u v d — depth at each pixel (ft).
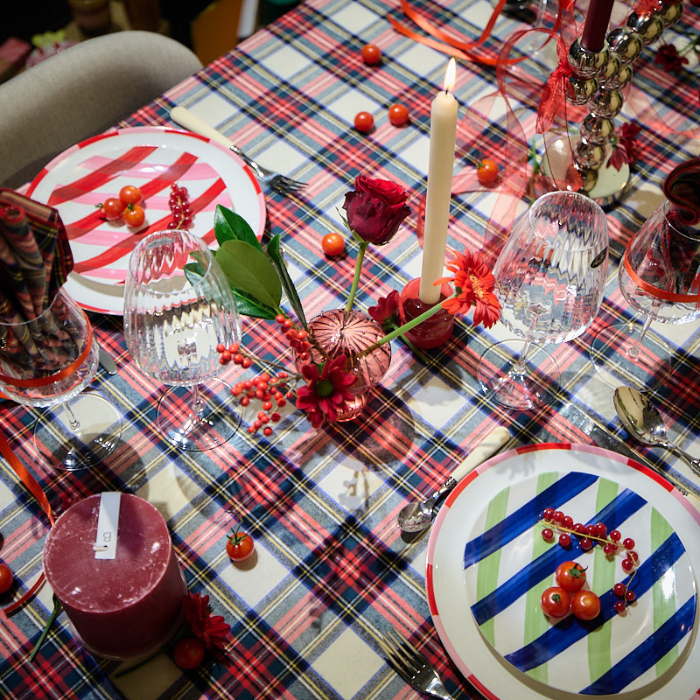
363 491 2.86
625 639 2.42
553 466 2.83
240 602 2.63
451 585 2.60
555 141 3.71
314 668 2.51
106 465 2.91
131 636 2.30
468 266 2.49
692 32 4.24
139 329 2.50
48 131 4.16
